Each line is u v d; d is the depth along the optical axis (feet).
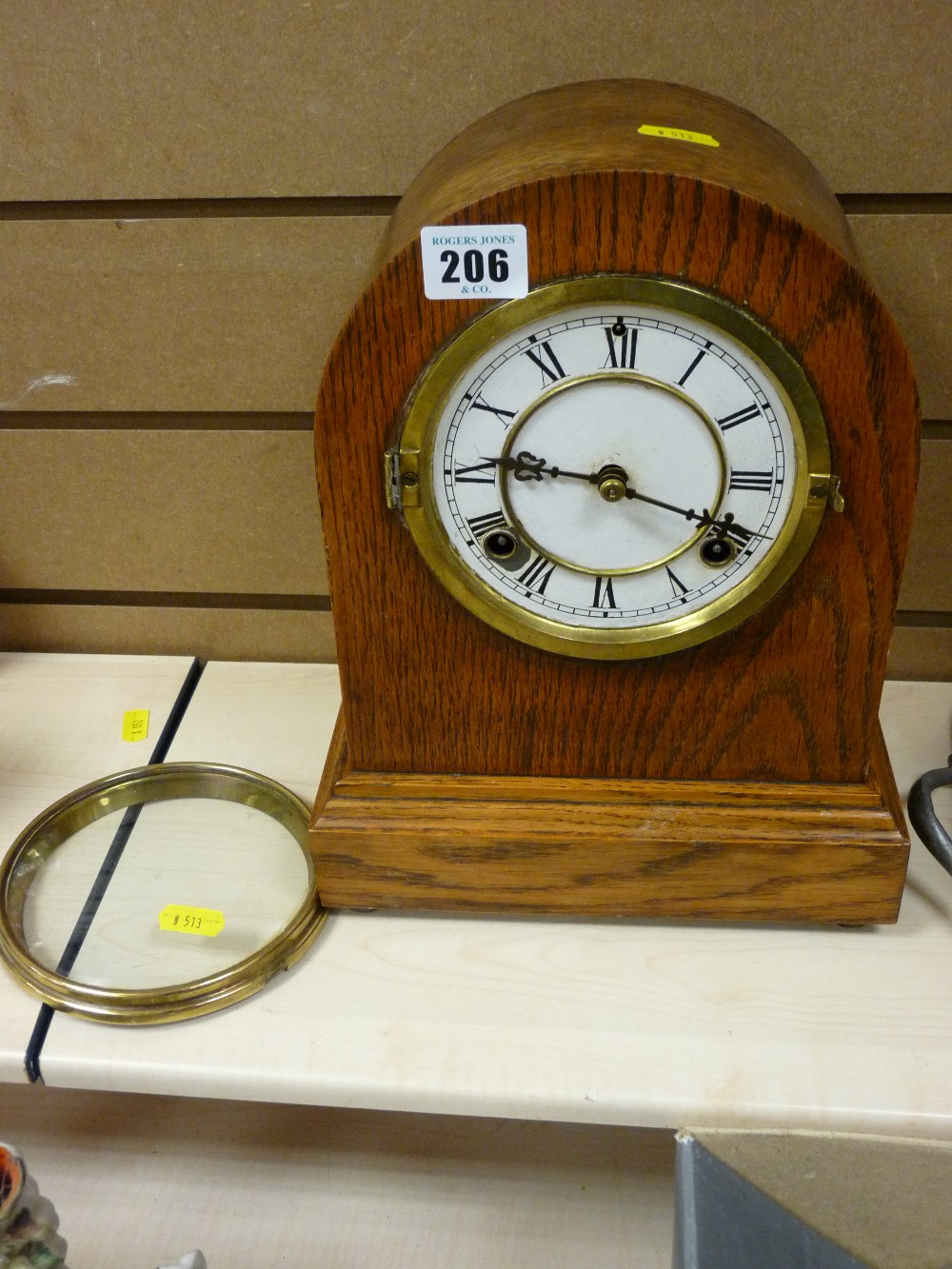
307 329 3.30
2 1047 2.67
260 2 2.80
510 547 2.45
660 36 2.80
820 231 2.07
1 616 4.04
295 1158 3.92
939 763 3.34
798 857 2.70
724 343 2.17
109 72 2.93
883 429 2.23
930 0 2.68
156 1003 2.70
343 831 2.77
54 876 3.14
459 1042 2.65
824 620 2.48
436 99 2.93
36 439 3.59
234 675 3.95
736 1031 2.65
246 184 3.08
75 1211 3.77
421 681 2.66
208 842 3.25
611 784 2.76
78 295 3.29
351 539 2.46
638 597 2.50
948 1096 2.50
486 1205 3.76
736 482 2.34
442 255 2.09
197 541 3.77
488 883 2.84
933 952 2.83
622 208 2.02
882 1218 2.56
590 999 2.74
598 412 2.29
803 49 2.78
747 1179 2.50
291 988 2.79
